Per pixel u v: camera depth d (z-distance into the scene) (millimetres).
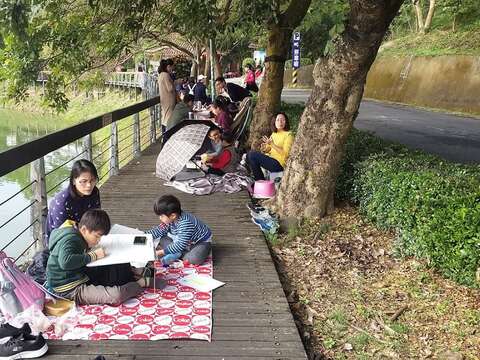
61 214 3896
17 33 5820
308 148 5441
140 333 3197
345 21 4898
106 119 6484
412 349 3348
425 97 21031
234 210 6000
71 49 8320
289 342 3176
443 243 4031
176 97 9320
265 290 3893
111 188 6922
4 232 9781
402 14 28859
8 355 2873
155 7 8109
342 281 4316
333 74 5125
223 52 24047
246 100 9156
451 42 22234
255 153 6879
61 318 3322
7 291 3090
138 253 3596
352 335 3527
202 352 3027
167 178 7152
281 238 5227
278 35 8695
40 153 4164
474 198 3936
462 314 3645
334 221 5504
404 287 4113
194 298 3697
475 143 11422
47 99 8930
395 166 5121
